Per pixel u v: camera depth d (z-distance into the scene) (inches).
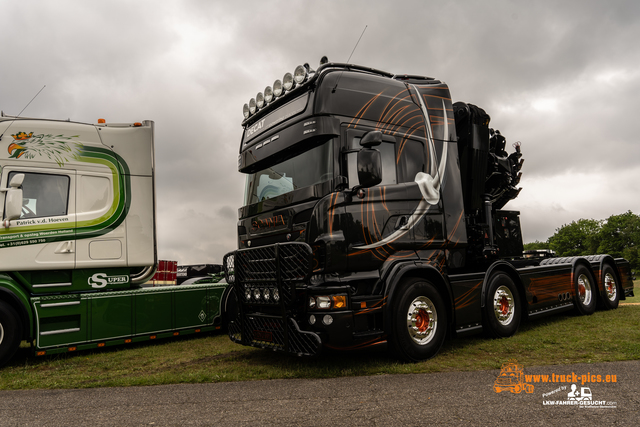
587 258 368.8
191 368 207.9
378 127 215.0
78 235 258.4
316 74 210.5
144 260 277.7
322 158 199.8
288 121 218.1
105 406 146.8
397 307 197.2
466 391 148.7
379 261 199.9
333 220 188.1
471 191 273.7
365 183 188.2
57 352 245.8
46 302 246.1
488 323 243.3
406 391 151.5
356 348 182.1
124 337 269.7
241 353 240.5
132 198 278.8
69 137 264.8
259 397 150.6
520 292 274.8
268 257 199.6
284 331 189.2
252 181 240.8
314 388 160.1
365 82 220.8
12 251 239.3
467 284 235.3
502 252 303.7
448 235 228.8
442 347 230.8
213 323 310.7
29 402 156.2
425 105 241.4
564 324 289.4
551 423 116.6
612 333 244.5
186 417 132.0
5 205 239.1
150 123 292.0
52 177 256.4
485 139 281.6
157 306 286.0
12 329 231.5
